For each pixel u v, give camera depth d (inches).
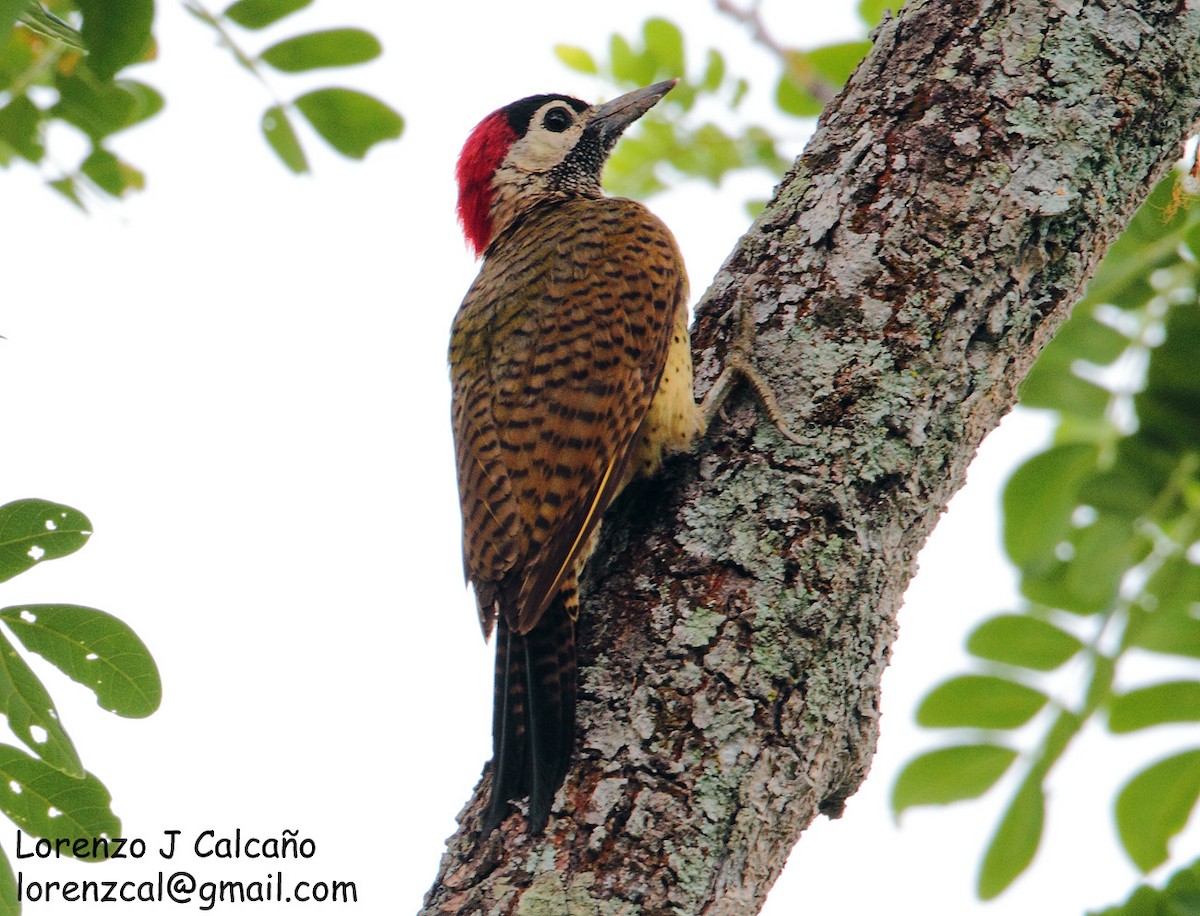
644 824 267.6
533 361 357.4
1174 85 333.7
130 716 318.0
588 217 391.5
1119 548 449.1
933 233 319.9
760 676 283.0
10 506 316.2
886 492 304.0
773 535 298.8
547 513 330.6
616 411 343.3
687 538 304.3
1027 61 331.6
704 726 277.6
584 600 306.2
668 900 260.8
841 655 290.8
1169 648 443.8
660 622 292.7
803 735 281.4
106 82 306.3
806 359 317.7
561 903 259.6
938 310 314.7
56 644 316.2
